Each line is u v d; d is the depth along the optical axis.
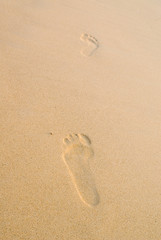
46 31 2.81
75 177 1.74
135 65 2.81
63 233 1.50
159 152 2.06
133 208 1.69
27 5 3.09
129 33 3.28
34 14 2.98
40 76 2.32
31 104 2.07
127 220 1.63
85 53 2.74
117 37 3.13
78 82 2.40
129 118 2.24
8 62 2.32
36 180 1.66
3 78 2.18
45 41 2.69
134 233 1.59
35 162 1.74
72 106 2.17
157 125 2.26
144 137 2.13
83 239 1.50
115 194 1.72
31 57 2.46
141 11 3.86
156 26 3.61
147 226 1.64
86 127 2.05
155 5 4.15
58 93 2.23
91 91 2.36
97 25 3.21
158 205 1.75
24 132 1.88
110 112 2.23
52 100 2.16
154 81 2.69
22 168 1.69
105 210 1.63
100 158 1.88
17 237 1.43
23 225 1.47
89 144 1.95
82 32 2.99
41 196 1.60
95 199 1.66
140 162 1.95
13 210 1.51
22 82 2.21
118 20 3.45
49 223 1.51
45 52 2.56
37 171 1.70
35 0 3.22
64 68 2.48
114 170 1.84
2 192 1.56
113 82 2.52
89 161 1.84
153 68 2.86
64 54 2.63
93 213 1.60
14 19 2.80
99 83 2.46
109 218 1.61
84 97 2.28
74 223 1.54
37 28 2.81
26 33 2.69
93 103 2.26
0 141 1.79
